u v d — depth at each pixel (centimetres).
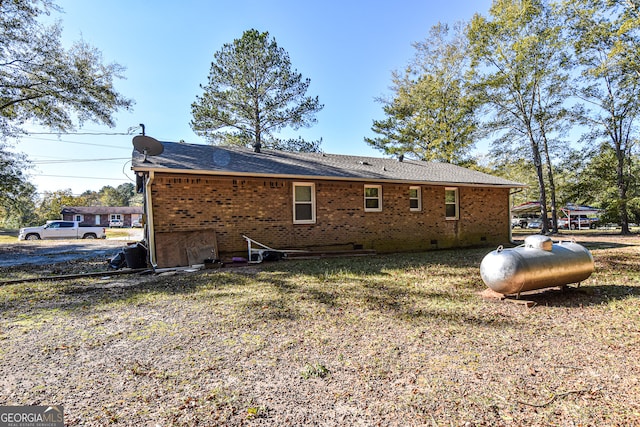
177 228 964
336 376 300
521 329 420
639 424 226
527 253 551
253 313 495
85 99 1688
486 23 2180
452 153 2472
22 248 1684
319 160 1389
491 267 552
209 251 975
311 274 812
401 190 1340
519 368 313
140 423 233
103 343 387
